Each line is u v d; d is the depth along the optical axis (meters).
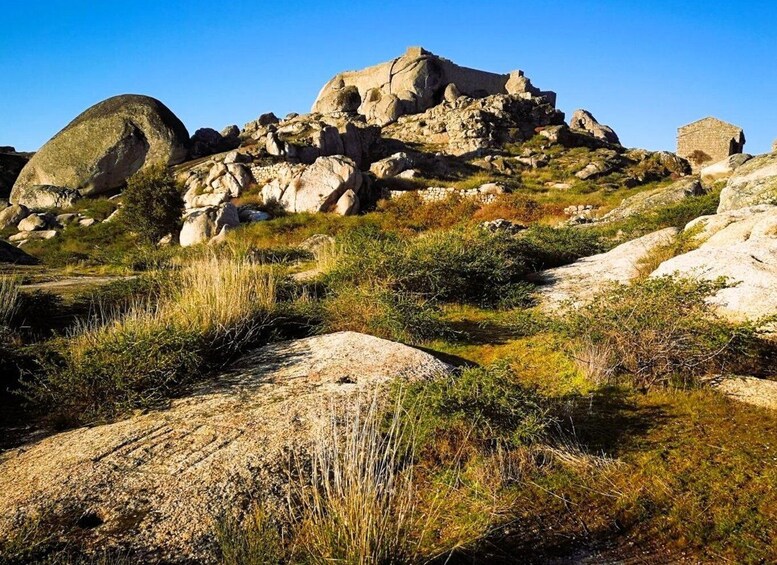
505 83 63.00
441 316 8.88
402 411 4.90
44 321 8.45
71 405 5.51
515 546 3.70
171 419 5.05
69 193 35.19
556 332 7.00
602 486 4.28
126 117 37.81
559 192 33.19
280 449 4.44
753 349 6.20
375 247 10.43
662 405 5.55
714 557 3.55
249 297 8.05
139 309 7.92
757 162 15.30
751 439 4.81
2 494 3.96
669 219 14.13
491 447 4.69
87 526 3.65
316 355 6.34
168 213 26.02
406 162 35.56
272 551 3.40
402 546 3.36
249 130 49.22
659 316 6.28
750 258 7.38
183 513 3.75
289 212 28.36
